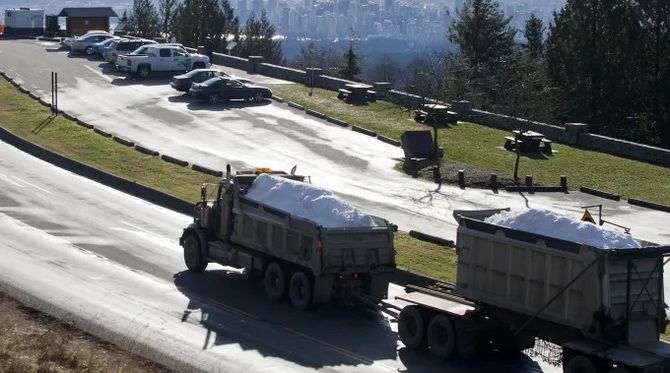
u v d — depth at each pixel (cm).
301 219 2195
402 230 3089
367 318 2220
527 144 4297
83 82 5691
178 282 2450
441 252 2803
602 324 1692
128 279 2445
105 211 3238
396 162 4112
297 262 2217
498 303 1875
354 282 2195
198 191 3497
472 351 1919
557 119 5847
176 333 2041
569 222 1831
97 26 8475
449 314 1914
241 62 6450
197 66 6088
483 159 4131
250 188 2417
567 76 5997
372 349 2000
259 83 5838
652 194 3731
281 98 5366
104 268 2536
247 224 2369
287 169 3891
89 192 3519
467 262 1934
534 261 1802
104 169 3775
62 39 7788
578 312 1728
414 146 4012
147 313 2170
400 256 2720
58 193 3466
